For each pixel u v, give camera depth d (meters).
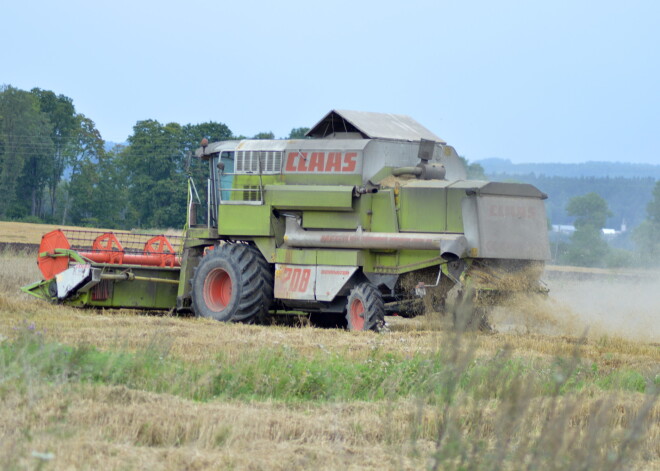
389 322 48.00
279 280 45.50
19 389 21.53
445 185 41.69
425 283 42.38
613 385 26.81
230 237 47.84
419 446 19.69
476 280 40.59
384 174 44.53
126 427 19.44
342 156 44.47
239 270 46.00
